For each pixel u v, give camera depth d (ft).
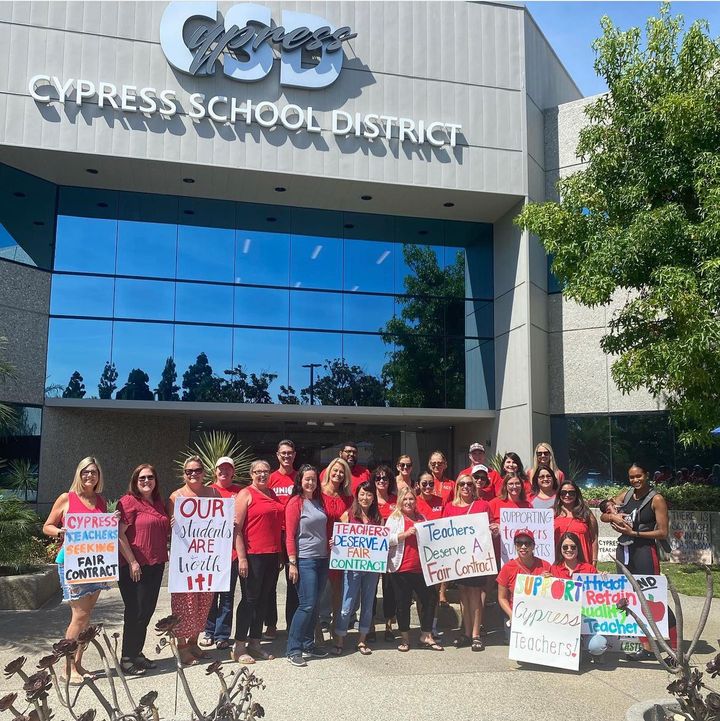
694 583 34.88
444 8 57.21
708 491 45.16
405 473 27.12
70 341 53.26
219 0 51.78
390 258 60.85
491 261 63.05
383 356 59.26
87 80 49.29
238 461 45.65
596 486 55.42
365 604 23.38
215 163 51.01
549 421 58.49
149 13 50.80
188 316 55.77
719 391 35.78
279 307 57.77
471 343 61.31
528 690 19.61
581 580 23.08
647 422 54.44
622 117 39.96
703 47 37.91
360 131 53.78
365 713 17.67
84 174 52.60
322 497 23.35
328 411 56.65
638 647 22.39
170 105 50.24
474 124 56.49
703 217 36.04
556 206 41.32
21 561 31.58
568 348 58.34
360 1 55.31
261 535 22.00
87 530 20.24
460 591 24.93
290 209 59.36
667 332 37.65
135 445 56.80
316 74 53.01
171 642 11.83
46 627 26.55
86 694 18.62
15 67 48.34
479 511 24.61
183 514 21.71
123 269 55.06
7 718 16.60
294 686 19.62
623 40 40.19
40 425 52.01
